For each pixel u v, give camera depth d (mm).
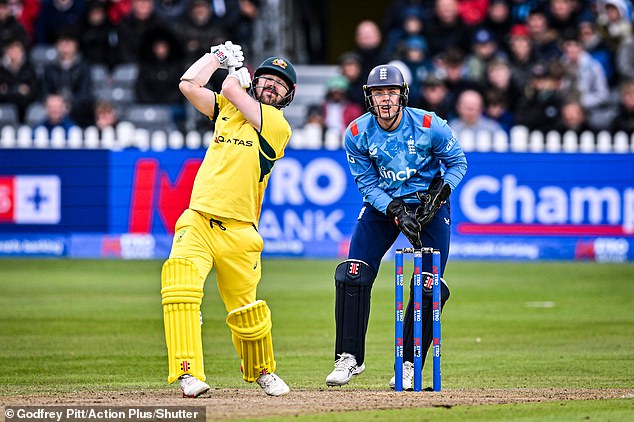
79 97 69312
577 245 60469
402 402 24234
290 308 44281
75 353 34250
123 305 44781
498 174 60594
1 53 71312
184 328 24656
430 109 63094
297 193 61281
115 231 62500
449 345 35938
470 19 71250
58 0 79438
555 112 63781
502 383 28766
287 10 81250
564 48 66438
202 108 25578
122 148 62250
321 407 23359
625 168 60156
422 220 26469
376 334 38375
